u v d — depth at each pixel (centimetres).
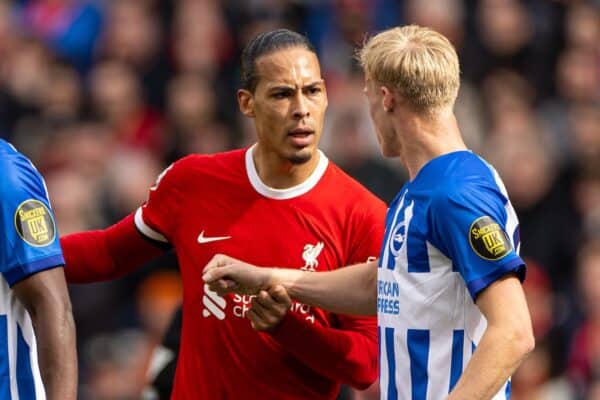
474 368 1864
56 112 5019
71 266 2336
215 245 2262
